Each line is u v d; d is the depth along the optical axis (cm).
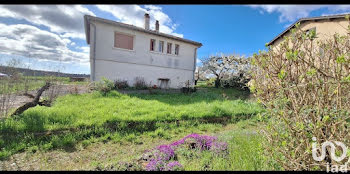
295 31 177
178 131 416
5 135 307
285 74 157
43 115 397
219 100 819
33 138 304
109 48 993
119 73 1037
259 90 192
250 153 234
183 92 1044
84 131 349
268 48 195
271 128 187
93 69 941
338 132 148
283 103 171
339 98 142
